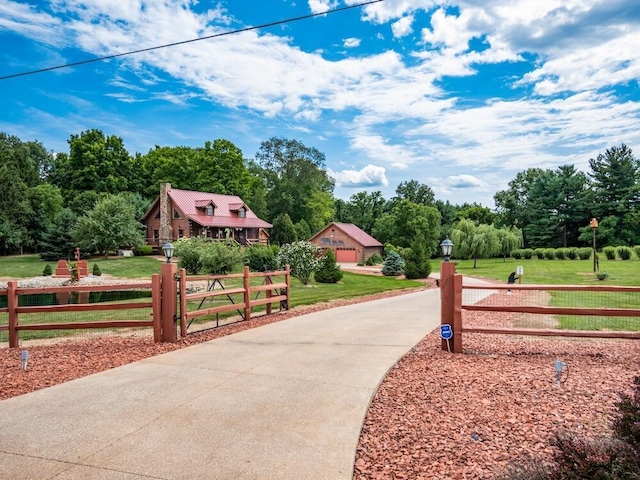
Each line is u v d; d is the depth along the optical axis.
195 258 22.56
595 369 5.46
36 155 63.81
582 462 2.29
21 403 4.23
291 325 8.62
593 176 52.12
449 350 6.42
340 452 3.20
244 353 6.23
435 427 3.72
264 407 4.09
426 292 17.80
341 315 10.09
